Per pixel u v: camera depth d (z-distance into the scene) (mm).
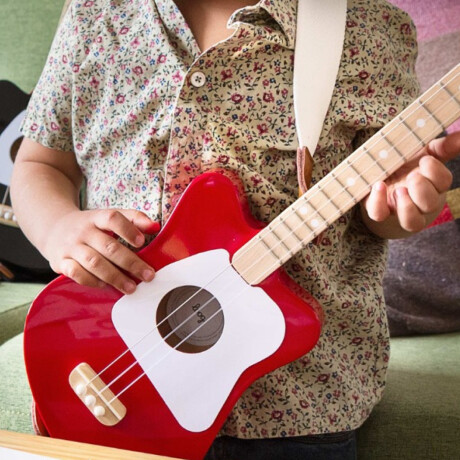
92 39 1020
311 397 971
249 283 864
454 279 1290
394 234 1003
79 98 1031
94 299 900
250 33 909
